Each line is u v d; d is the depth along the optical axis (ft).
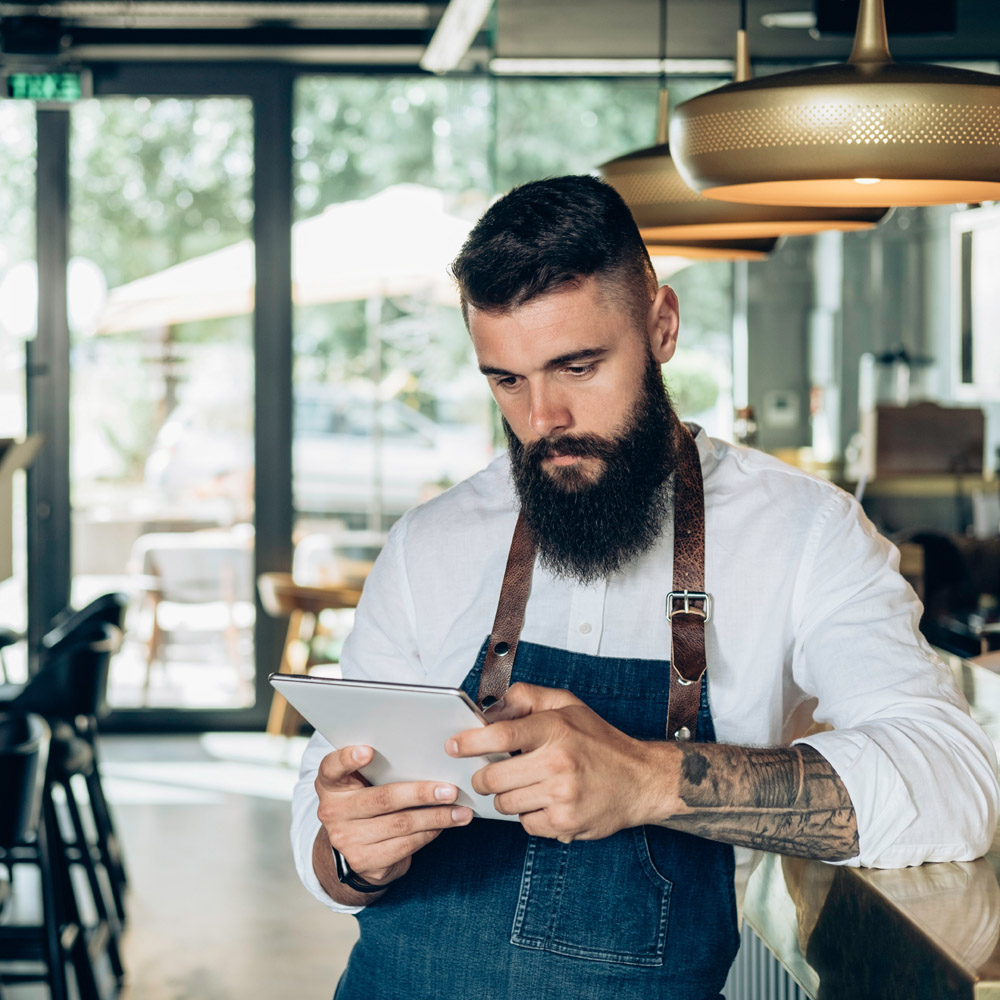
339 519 20.42
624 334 4.18
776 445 17.81
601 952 4.28
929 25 9.98
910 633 4.35
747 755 3.86
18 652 19.95
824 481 4.76
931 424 14.56
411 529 5.02
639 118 15.89
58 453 20.15
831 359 17.48
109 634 12.37
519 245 4.07
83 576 20.29
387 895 4.50
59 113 19.88
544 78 15.17
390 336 20.27
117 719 20.22
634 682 4.51
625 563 4.39
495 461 5.12
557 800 3.55
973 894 3.72
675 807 3.75
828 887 4.16
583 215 4.11
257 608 20.36
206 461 20.36
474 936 4.37
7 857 11.34
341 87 20.08
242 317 20.27
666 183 6.68
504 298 4.08
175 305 20.21
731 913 4.38
